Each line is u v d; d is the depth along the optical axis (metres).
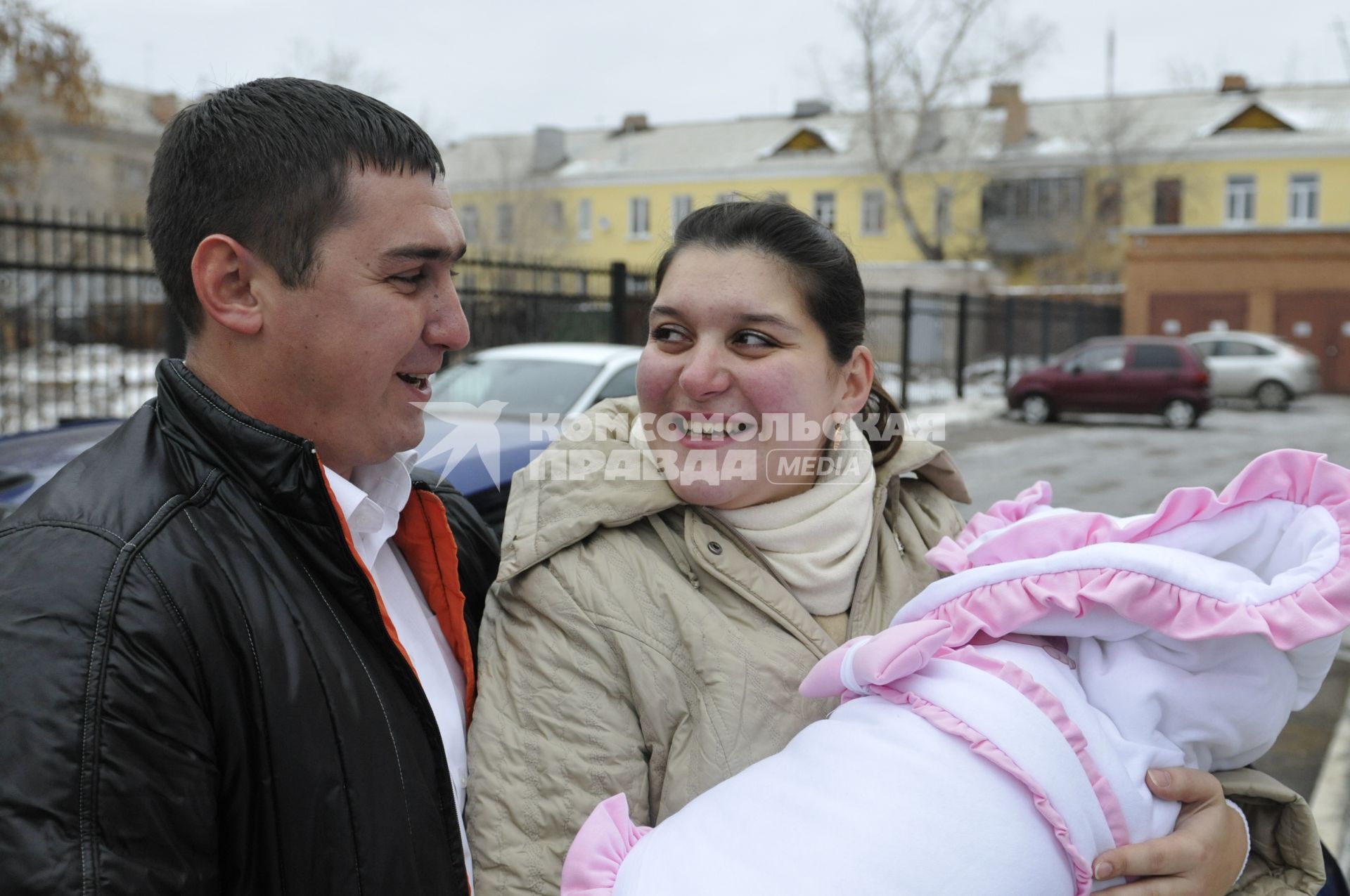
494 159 50.62
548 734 1.23
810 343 1.33
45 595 0.88
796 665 1.27
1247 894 1.25
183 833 0.89
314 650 1.01
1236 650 1.10
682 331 1.33
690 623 1.26
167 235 1.05
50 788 0.82
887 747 1.01
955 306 22.38
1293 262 29.05
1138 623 1.10
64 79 13.16
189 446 1.04
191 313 1.06
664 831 1.04
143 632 0.89
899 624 1.24
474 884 1.19
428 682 1.25
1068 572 1.13
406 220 1.06
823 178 42.53
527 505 1.38
